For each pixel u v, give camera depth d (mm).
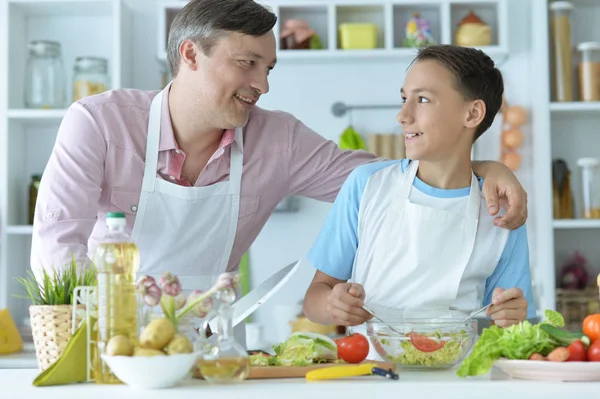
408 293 1791
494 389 1187
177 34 1973
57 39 3674
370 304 1796
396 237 1809
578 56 3459
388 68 3676
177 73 2023
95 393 1154
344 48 3512
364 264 1845
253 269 3643
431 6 3600
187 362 1188
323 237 1905
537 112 3465
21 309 3531
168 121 2057
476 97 1807
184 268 2156
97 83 3436
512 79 3668
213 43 1901
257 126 2189
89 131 2008
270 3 3508
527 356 1306
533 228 3570
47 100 3459
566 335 1335
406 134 1812
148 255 2135
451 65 1785
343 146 3559
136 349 1189
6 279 3381
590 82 3404
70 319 1379
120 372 1181
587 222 3346
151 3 3691
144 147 2072
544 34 3414
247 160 2156
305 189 2275
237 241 2215
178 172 2096
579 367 1247
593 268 3531
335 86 3691
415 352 1422
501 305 1538
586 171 3406
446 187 1832
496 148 3666
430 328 1432
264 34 1920
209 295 1262
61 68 3506
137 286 1237
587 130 3602
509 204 1771
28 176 3625
